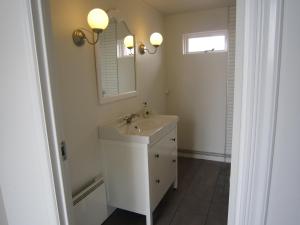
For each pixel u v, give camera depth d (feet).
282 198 2.32
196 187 8.57
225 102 10.46
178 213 7.06
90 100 6.08
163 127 6.88
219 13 9.84
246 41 2.12
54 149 3.55
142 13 8.56
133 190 6.35
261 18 2.01
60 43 5.07
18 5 3.14
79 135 5.77
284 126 2.16
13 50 3.37
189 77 10.90
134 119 7.82
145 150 5.89
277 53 2.02
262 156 2.27
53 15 4.85
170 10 9.91
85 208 5.70
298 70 2.01
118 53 7.17
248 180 2.38
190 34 10.61
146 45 8.98
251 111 2.22
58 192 3.68
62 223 3.81
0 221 4.50
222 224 6.52
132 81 8.09
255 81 2.15
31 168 3.77
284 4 1.95
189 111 11.23
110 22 6.69
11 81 3.53
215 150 11.08
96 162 6.40
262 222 2.42
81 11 5.61
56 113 3.50
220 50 10.27
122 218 6.93
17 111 3.62
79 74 5.66
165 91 11.25
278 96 2.13
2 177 4.22
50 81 3.35
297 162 2.18
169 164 7.58
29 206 4.05
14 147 3.85
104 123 6.68
